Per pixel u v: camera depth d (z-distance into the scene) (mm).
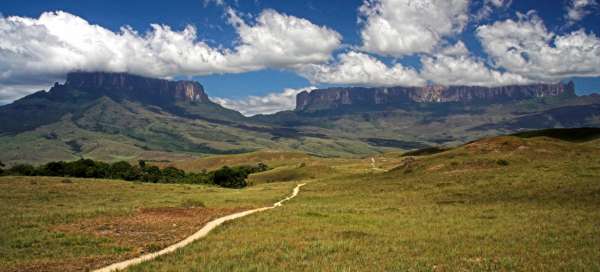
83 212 47062
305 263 23781
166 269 23188
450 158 88562
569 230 30500
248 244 29578
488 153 88062
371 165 197125
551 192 48812
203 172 179625
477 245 27516
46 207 56875
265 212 46719
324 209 48844
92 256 27438
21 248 30250
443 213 42312
